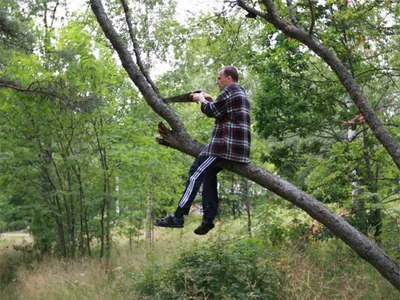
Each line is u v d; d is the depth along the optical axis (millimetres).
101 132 12875
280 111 12406
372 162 11664
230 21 8930
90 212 13719
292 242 10172
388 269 5281
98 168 12875
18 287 11875
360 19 9734
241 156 4668
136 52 5309
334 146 10852
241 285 7969
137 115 13484
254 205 14695
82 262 12609
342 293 7715
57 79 11938
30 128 13039
